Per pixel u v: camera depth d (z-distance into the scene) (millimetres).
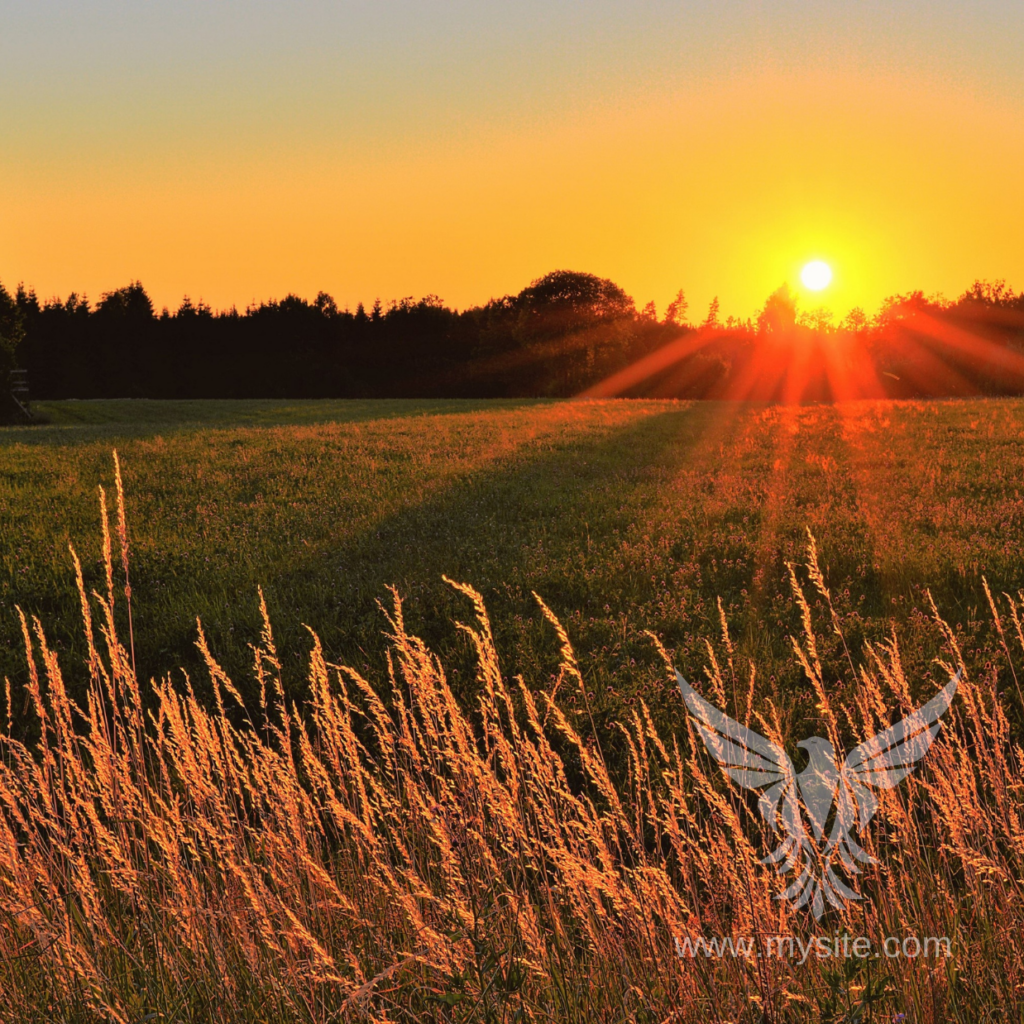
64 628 7211
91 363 109312
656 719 5059
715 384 84625
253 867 2959
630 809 4117
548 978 2531
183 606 7734
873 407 28188
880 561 8125
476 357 103125
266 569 9039
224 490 13922
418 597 7758
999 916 2717
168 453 18500
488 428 25234
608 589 7805
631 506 11906
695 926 2656
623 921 2721
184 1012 2594
